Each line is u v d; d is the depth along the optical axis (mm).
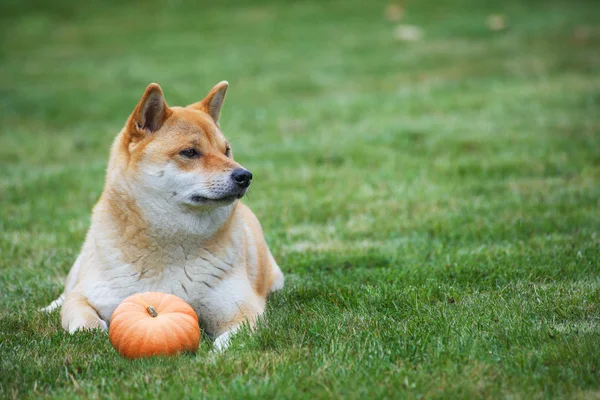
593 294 6422
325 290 7102
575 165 12445
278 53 27219
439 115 17609
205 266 6152
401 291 6824
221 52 27766
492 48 25609
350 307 6543
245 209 7539
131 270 6082
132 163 6109
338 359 5164
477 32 28188
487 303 6414
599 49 24297
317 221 10367
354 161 13641
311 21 33188
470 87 20719
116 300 6098
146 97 6129
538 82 20688
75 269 7008
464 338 5477
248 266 6793
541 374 4812
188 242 6117
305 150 14430
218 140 6465
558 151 13445
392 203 10820
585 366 4863
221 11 36250
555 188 11156
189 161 6121
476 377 4793
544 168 12367
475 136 14875
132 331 5285
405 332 5703
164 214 6043
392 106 18844
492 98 19000
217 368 5047
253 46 28719
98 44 30406
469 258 7988
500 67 23000
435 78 22281
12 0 38125
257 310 6289
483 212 10117
